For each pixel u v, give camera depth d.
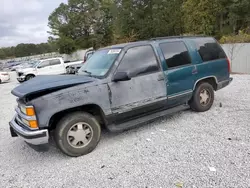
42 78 3.90
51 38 41.72
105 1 37.75
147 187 2.59
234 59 11.84
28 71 15.39
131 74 3.86
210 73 4.91
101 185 2.73
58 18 39.88
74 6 39.06
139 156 3.34
